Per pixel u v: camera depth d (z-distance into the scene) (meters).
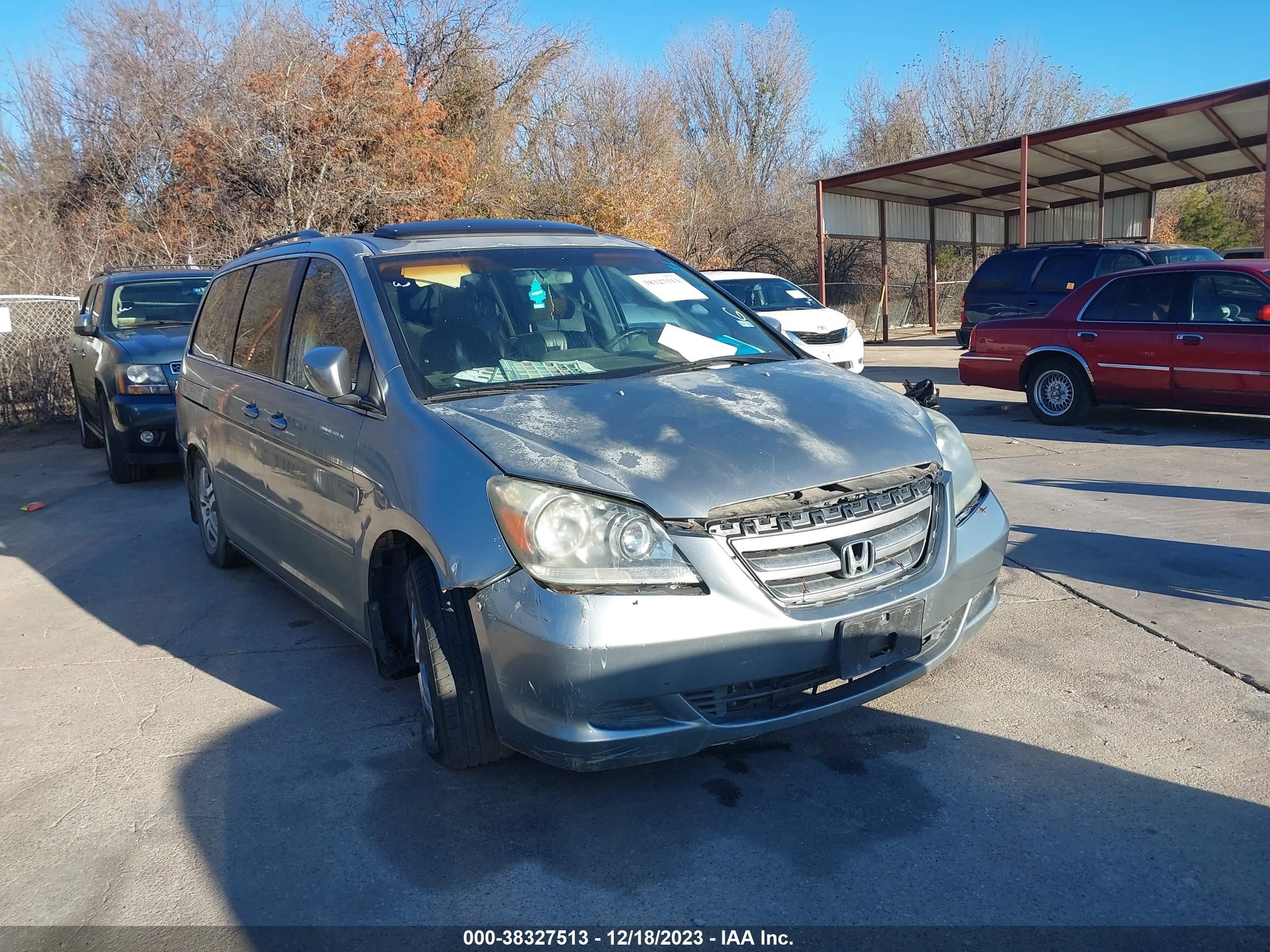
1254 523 6.13
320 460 4.09
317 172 19.94
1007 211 29.31
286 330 4.76
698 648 2.96
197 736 3.95
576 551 2.98
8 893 2.97
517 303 4.22
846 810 3.19
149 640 5.06
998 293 15.73
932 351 21.16
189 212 20.12
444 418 3.47
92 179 22.56
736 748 3.60
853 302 30.20
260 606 5.50
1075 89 41.78
